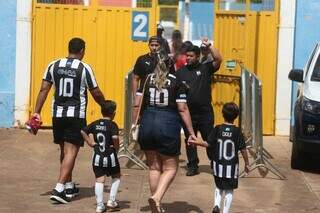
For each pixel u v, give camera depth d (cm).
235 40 1766
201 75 1312
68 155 1139
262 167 1392
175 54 1469
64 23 1778
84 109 1145
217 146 1037
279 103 1761
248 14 1756
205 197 1200
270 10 1758
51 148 1576
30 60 1777
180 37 1497
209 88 1323
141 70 1291
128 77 1433
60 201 1132
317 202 1186
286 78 1759
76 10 1775
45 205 1124
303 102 1383
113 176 1097
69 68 1138
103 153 1083
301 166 1423
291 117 1758
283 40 1755
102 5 1775
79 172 1368
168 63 1066
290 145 1681
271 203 1173
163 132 1017
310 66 1484
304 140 1359
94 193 1209
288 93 1759
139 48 1775
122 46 1777
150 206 1021
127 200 1168
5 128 1778
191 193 1223
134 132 1123
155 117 1026
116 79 1781
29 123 1165
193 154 1345
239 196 1211
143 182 1296
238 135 1035
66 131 1138
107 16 1775
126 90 1433
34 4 1773
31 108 1781
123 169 1391
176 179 1320
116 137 1086
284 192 1246
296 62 1759
